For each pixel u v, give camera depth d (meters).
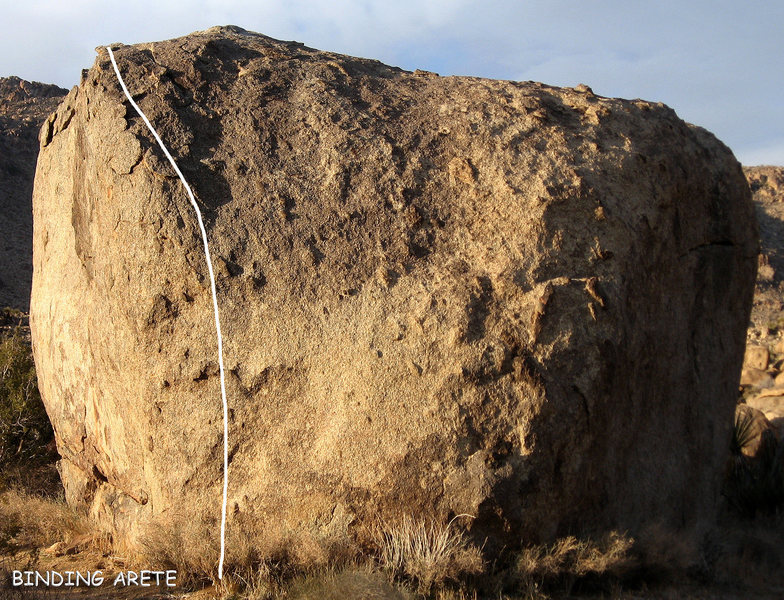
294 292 6.08
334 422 5.84
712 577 6.70
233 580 5.70
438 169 6.64
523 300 6.10
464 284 6.09
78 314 7.15
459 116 7.05
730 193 8.50
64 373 7.49
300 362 5.95
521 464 5.76
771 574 7.05
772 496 9.05
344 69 7.52
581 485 6.05
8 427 10.09
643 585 6.19
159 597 5.65
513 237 6.32
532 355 5.95
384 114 7.02
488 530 5.76
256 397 5.96
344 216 6.31
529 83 8.09
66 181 7.71
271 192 6.36
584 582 5.99
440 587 5.51
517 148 6.79
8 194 48.03
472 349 5.88
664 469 7.17
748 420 12.02
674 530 6.93
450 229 6.38
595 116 7.31
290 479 5.86
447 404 5.78
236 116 6.72
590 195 6.57
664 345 7.23
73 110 7.67
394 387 5.82
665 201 7.23
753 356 25.27
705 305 8.07
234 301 6.07
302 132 6.73
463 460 5.72
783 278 53.81
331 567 5.60
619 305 6.38
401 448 5.73
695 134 8.52
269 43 7.93
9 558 6.75
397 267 6.18
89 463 7.39
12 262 39.31
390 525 5.73
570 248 6.38
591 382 6.06
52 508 7.90
